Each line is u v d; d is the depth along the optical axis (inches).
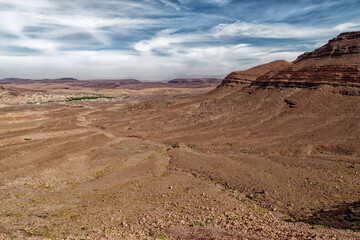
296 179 1195.3
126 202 971.3
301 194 1027.3
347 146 1626.5
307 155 1622.8
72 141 2320.4
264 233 601.3
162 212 834.8
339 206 872.9
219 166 1491.1
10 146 2130.9
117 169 1537.9
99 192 1126.4
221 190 1147.3
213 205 923.4
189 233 607.8
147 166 1569.9
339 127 1959.9
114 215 812.6
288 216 848.3
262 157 1662.2
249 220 751.7
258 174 1304.1
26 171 1481.3
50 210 880.9
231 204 946.1
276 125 2317.9
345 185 1070.4
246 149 1886.1
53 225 730.8
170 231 631.2
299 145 1780.3
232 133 2326.5
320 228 689.6
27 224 739.4
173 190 1135.0
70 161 1716.3
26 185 1237.1
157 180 1291.8
